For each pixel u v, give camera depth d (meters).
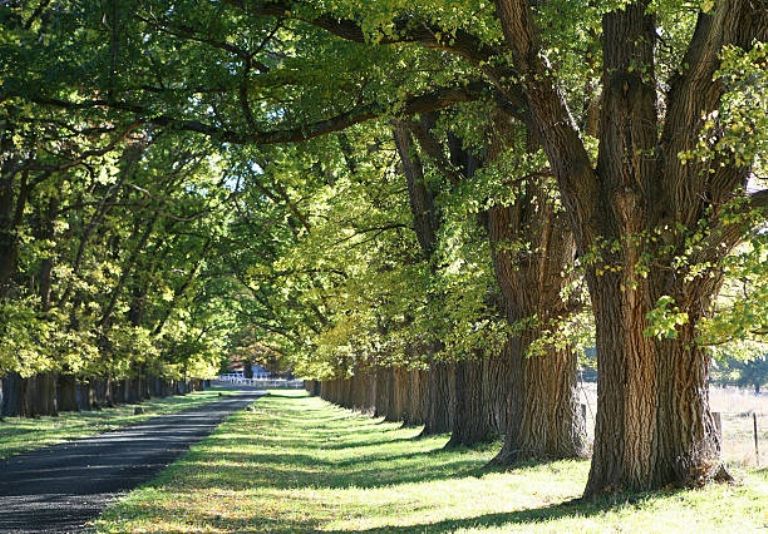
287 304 52.16
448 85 16.11
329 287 37.50
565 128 13.48
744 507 11.52
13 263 29.34
